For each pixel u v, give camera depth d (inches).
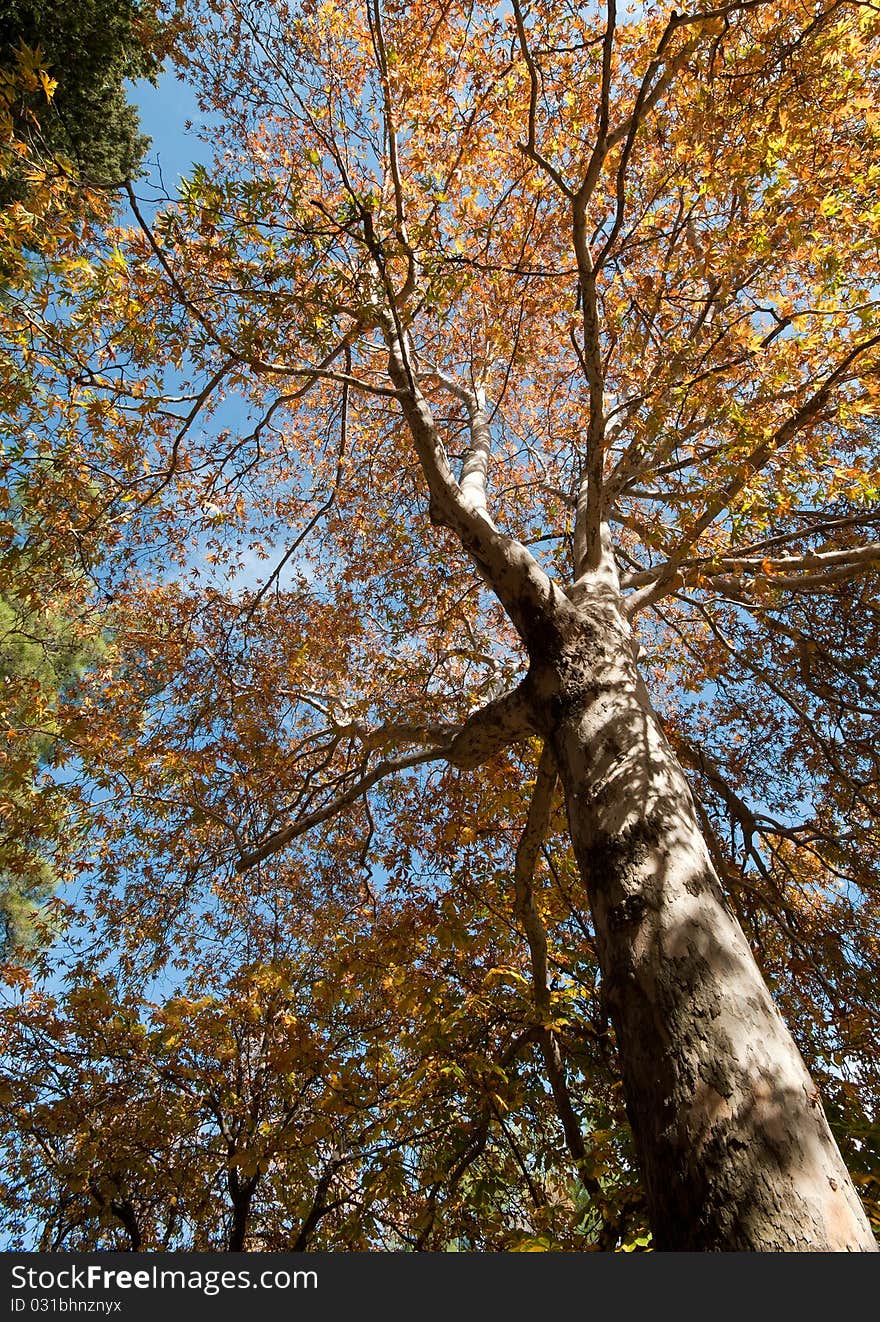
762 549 253.6
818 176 210.1
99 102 445.1
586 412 391.5
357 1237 216.2
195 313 211.0
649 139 278.5
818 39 197.3
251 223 199.9
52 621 404.2
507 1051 230.8
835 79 207.9
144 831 319.3
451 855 272.1
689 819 156.9
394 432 392.5
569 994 224.5
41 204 197.0
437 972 249.6
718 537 259.8
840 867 327.6
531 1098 247.4
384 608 356.8
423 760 248.2
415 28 278.4
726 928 135.0
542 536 360.5
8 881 454.9
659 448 228.5
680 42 234.7
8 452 221.5
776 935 299.3
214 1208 285.4
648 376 244.1
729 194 232.8
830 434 243.8
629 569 342.0
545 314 320.5
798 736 349.4
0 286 202.7
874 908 303.0
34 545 247.8
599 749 169.2
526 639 207.2
